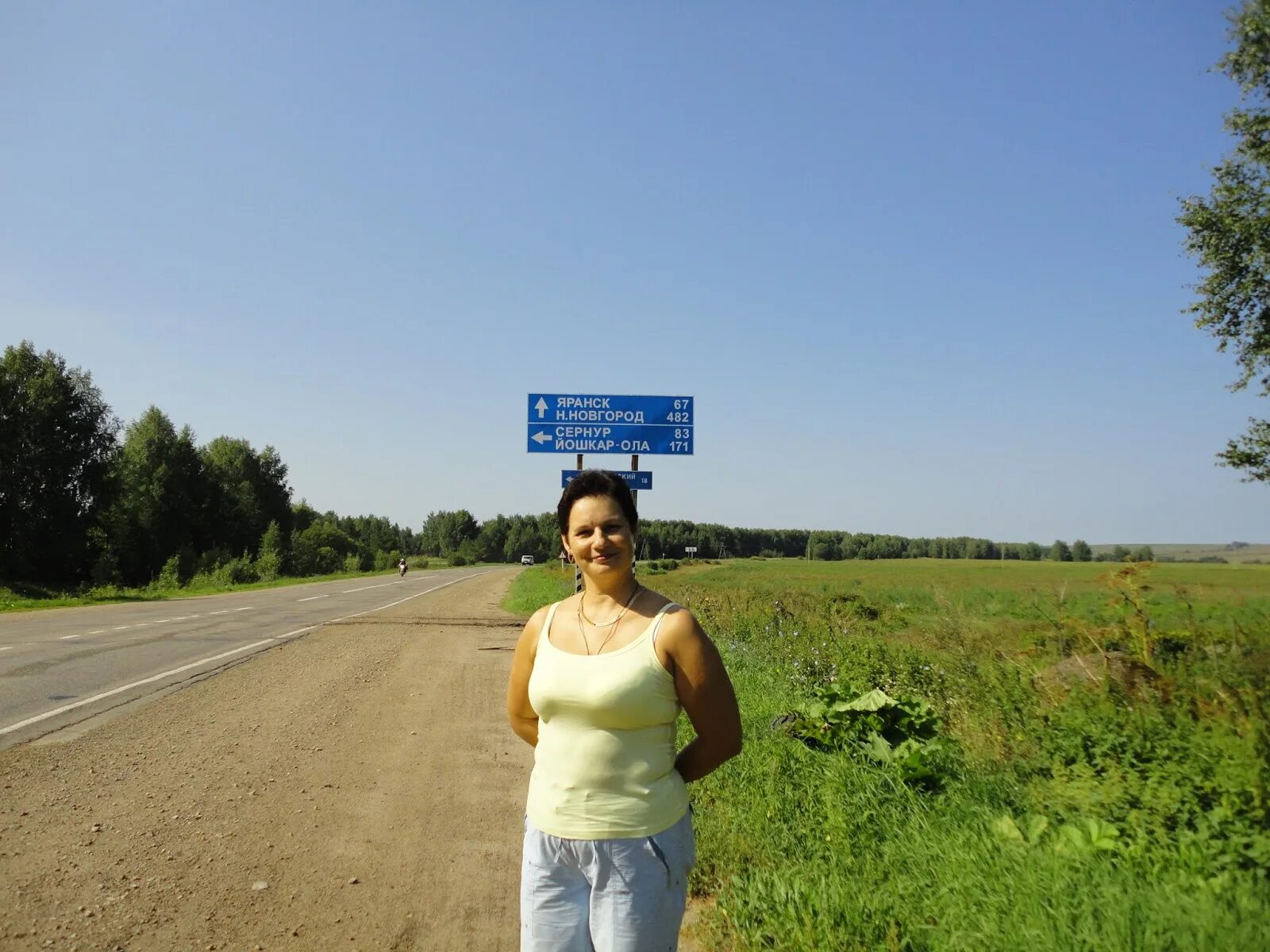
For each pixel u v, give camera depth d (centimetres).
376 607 2741
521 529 18100
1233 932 307
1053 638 967
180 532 6575
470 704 999
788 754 609
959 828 456
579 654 235
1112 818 424
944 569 6112
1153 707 561
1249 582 1342
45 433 4984
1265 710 487
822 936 349
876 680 869
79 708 897
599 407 1780
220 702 960
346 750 756
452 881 470
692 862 242
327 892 448
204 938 389
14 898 420
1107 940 312
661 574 5088
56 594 4009
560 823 230
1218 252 1791
